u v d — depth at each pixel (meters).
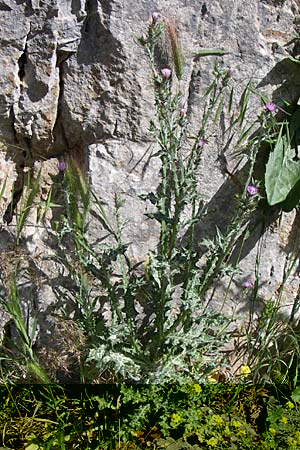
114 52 1.22
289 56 1.30
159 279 1.24
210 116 1.29
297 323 1.40
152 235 1.30
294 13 1.29
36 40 1.22
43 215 1.28
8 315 1.30
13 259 1.23
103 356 1.15
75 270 1.25
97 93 1.24
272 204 1.29
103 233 1.29
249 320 1.38
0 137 1.27
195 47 1.26
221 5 1.25
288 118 1.32
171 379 1.23
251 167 1.22
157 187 1.29
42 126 1.26
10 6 1.20
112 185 1.27
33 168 1.29
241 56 1.28
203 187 1.31
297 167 1.31
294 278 1.39
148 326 1.32
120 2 1.20
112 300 1.23
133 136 1.26
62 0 1.20
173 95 1.27
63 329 1.24
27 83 1.24
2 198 1.29
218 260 1.22
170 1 1.23
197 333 1.24
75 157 1.28
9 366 1.29
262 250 1.36
